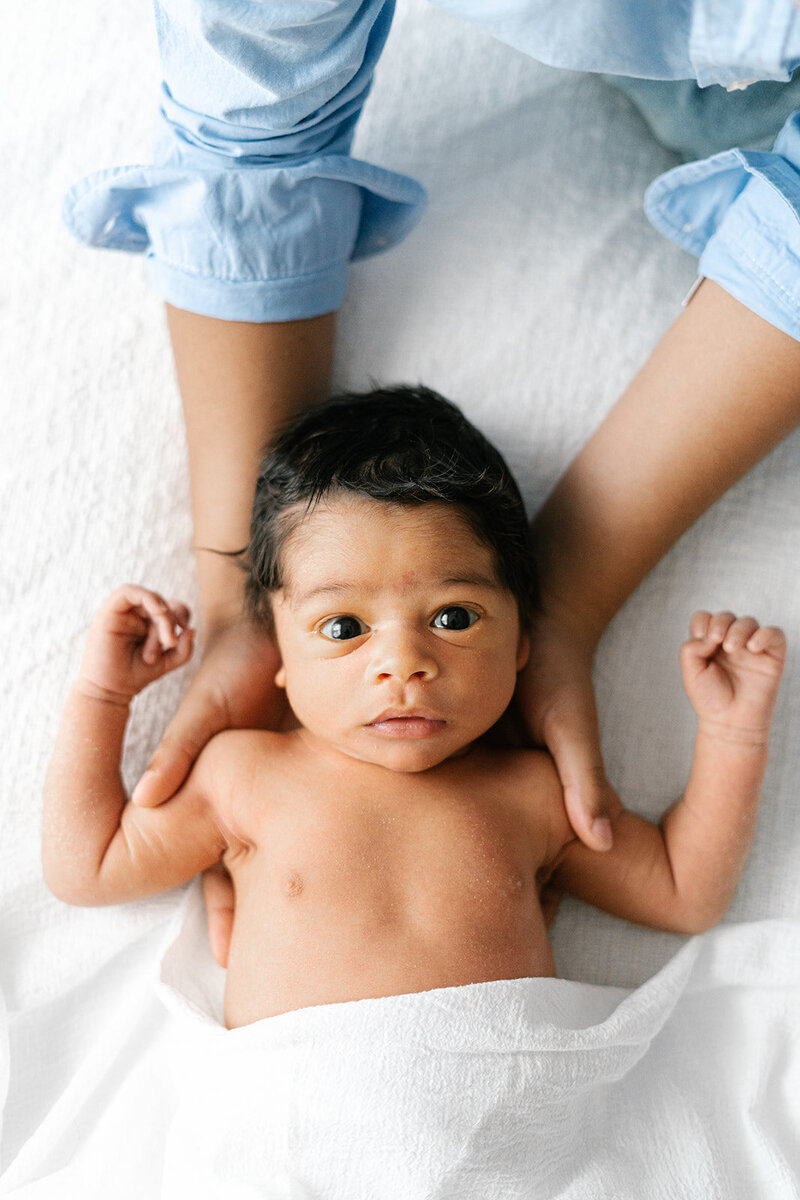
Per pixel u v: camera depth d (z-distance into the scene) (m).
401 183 1.00
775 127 1.03
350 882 0.87
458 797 0.92
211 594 1.03
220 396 1.00
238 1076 0.82
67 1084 0.92
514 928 0.88
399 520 0.88
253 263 0.94
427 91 1.21
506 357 1.14
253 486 1.01
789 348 0.90
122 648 0.94
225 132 0.89
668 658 1.06
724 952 0.96
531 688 1.00
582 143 1.19
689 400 0.96
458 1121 0.79
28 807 1.01
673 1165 0.85
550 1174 0.81
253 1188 0.78
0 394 1.12
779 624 1.06
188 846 0.94
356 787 0.91
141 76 1.21
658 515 1.00
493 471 0.94
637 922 0.98
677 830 0.96
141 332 1.15
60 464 1.11
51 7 1.22
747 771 0.93
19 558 1.08
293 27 0.77
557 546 1.02
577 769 0.95
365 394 1.00
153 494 1.11
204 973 0.95
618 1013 0.88
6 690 1.04
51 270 1.16
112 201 0.97
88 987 0.96
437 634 0.87
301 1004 0.83
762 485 1.09
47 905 0.98
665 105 1.09
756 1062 0.92
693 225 1.02
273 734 0.96
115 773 0.95
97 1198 0.81
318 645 0.88
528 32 0.79
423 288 1.16
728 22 0.74
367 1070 0.79
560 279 1.16
